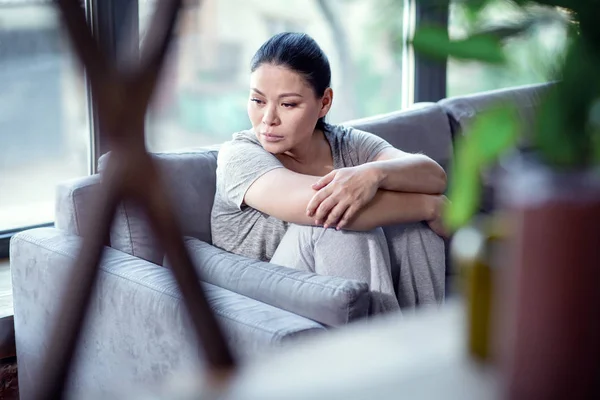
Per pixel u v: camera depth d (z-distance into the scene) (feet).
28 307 7.95
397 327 3.35
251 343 6.27
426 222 7.84
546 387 2.66
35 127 11.32
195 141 17.02
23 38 11.00
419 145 9.50
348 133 8.30
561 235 2.56
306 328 6.24
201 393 2.78
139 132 2.33
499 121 2.56
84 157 9.64
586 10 2.47
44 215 10.53
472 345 3.04
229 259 7.41
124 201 2.38
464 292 3.08
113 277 7.23
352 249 7.27
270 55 7.57
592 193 2.54
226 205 7.75
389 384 2.88
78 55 2.29
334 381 2.90
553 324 2.61
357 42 13.19
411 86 12.07
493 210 8.29
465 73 11.64
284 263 7.41
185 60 16.47
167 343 6.78
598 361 2.63
